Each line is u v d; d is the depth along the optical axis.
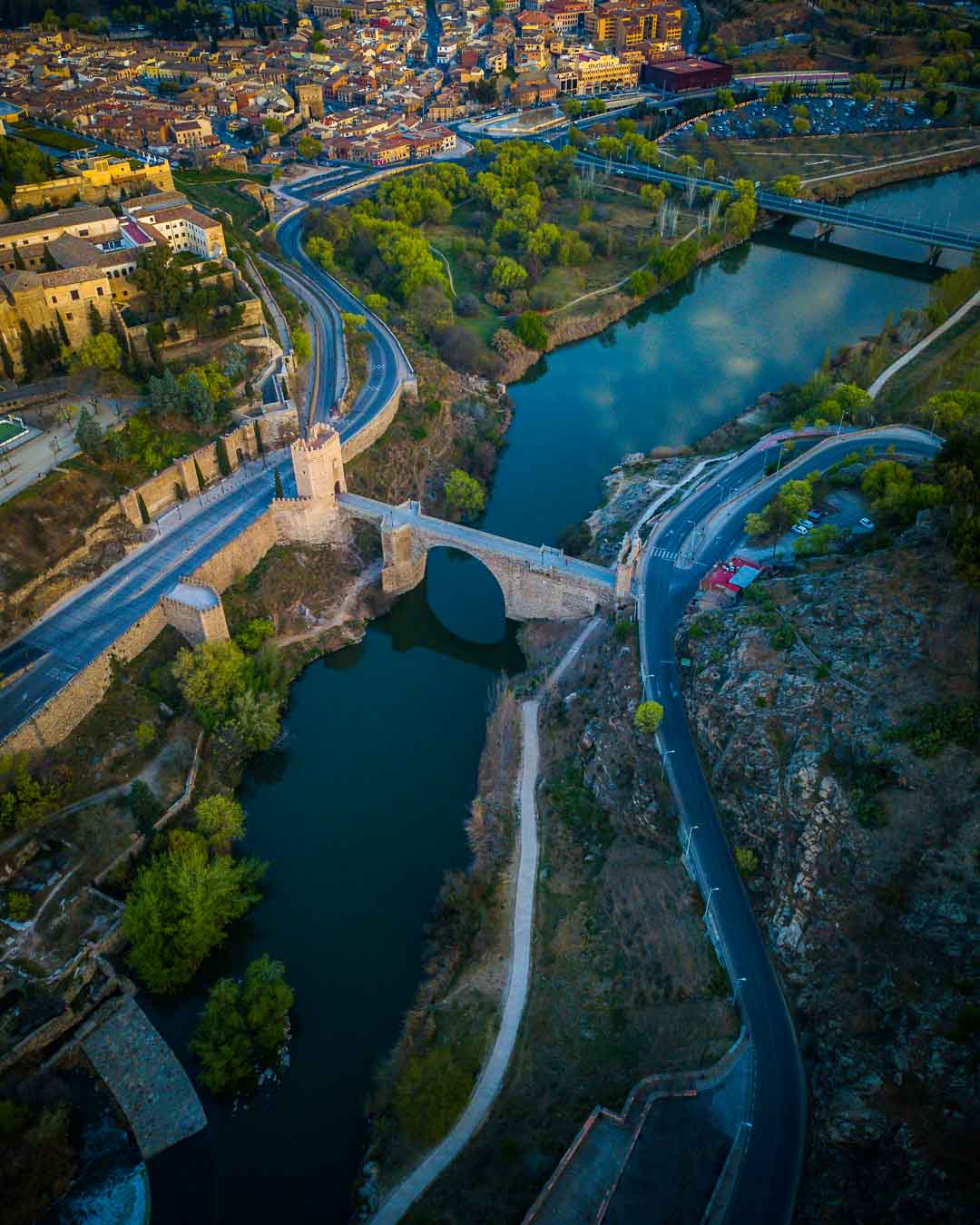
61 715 149.88
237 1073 118.00
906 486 166.25
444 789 159.88
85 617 166.38
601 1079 114.50
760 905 126.00
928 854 113.31
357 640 189.00
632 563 170.00
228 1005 122.19
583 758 153.88
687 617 161.38
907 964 108.00
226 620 179.12
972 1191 89.75
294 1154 113.19
